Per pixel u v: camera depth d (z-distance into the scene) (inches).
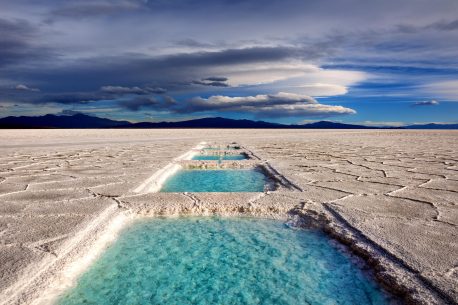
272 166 243.0
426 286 70.3
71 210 124.3
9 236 97.5
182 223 123.0
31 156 313.3
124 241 106.4
